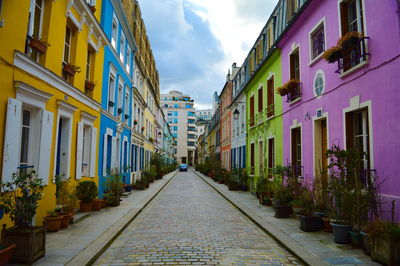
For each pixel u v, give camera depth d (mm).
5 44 5305
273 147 13562
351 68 6508
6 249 4152
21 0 5746
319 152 8625
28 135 6602
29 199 4902
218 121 34906
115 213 9531
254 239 6676
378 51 5711
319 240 6207
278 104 12266
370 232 4816
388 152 5375
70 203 8258
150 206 11828
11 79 5520
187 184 24031
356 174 5781
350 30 7098
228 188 18328
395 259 4402
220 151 32875
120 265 4914
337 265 4680
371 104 5910
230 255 5461
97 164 11227
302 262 5020
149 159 29047
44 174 6840
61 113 7820
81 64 9461
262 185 12117
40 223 6777
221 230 7594
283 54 11664
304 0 9539
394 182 5207
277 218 8820
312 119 8828
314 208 7289
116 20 13875
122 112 15641
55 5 7453
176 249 5832
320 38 8586
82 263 4695
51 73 7027
